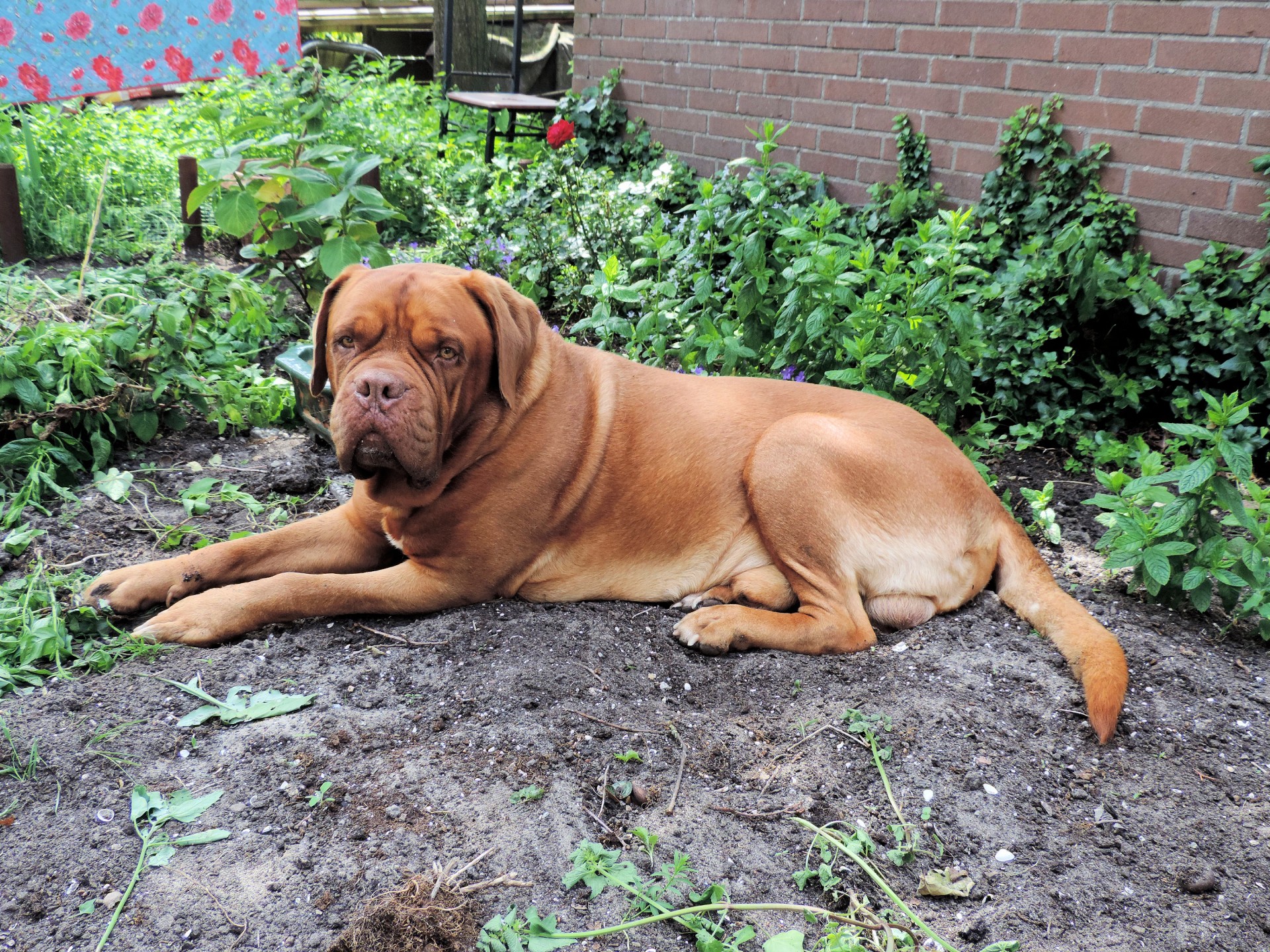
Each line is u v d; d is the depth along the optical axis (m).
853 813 0.99
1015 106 2.42
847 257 1.87
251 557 1.33
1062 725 1.13
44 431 1.54
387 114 3.62
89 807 0.92
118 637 1.20
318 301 2.13
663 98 3.25
